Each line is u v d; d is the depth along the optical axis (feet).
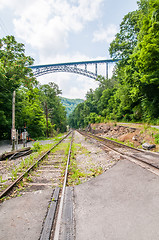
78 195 12.11
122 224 7.91
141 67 53.62
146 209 8.96
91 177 16.55
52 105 189.37
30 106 90.68
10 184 14.37
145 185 11.94
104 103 162.20
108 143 46.32
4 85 64.59
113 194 11.51
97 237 7.16
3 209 10.23
